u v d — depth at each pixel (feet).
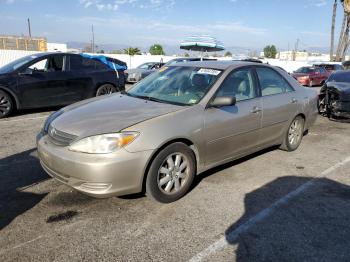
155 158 11.05
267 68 16.51
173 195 11.78
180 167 11.92
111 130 10.54
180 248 9.29
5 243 9.27
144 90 14.96
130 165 10.46
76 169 10.30
